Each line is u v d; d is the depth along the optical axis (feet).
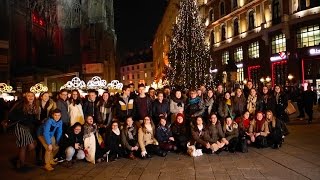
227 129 37.09
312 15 106.22
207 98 41.96
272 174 26.55
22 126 31.65
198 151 35.65
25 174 29.89
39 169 31.76
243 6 146.92
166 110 39.86
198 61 114.42
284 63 120.16
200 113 39.86
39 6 177.99
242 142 36.29
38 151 34.01
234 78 131.75
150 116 39.29
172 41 124.36
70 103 36.65
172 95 41.29
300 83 110.42
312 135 44.88
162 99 40.06
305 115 70.74
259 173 27.09
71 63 214.07
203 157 34.78
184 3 118.42
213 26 176.24
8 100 84.02
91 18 228.22
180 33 117.39
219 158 33.91
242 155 34.83
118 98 39.60
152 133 36.22
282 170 27.68
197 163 31.91
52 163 32.91
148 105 39.47
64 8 210.59
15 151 42.52
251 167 29.25
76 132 34.58
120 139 35.58
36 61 172.04
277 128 37.96
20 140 31.60
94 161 33.76
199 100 40.88
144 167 31.07
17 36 152.25
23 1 158.20
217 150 36.19
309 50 107.76
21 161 32.30
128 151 35.86
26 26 160.25
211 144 36.24
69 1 214.28
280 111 44.98
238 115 41.68
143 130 35.73
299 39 112.47
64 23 212.43
